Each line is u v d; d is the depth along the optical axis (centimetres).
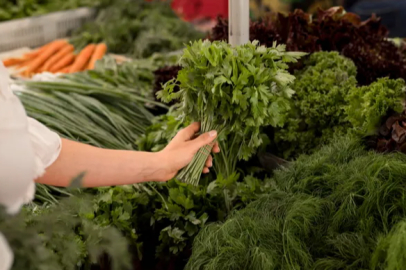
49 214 119
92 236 128
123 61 338
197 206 170
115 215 161
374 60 238
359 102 186
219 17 262
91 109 236
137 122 247
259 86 141
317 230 132
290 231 129
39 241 106
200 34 408
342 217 131
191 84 143
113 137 223
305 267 124
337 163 157
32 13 418
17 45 394
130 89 276
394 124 167
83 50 372
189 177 149
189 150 144
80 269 147
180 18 436
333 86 205
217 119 150
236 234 135
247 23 171
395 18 382
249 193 170
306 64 228
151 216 174
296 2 400
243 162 205
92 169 129
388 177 133
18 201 107
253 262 125
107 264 150
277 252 128
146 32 396
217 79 138
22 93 238
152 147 204
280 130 207
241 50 142
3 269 96
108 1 434
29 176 105
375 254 113
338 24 254
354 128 179
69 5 433
